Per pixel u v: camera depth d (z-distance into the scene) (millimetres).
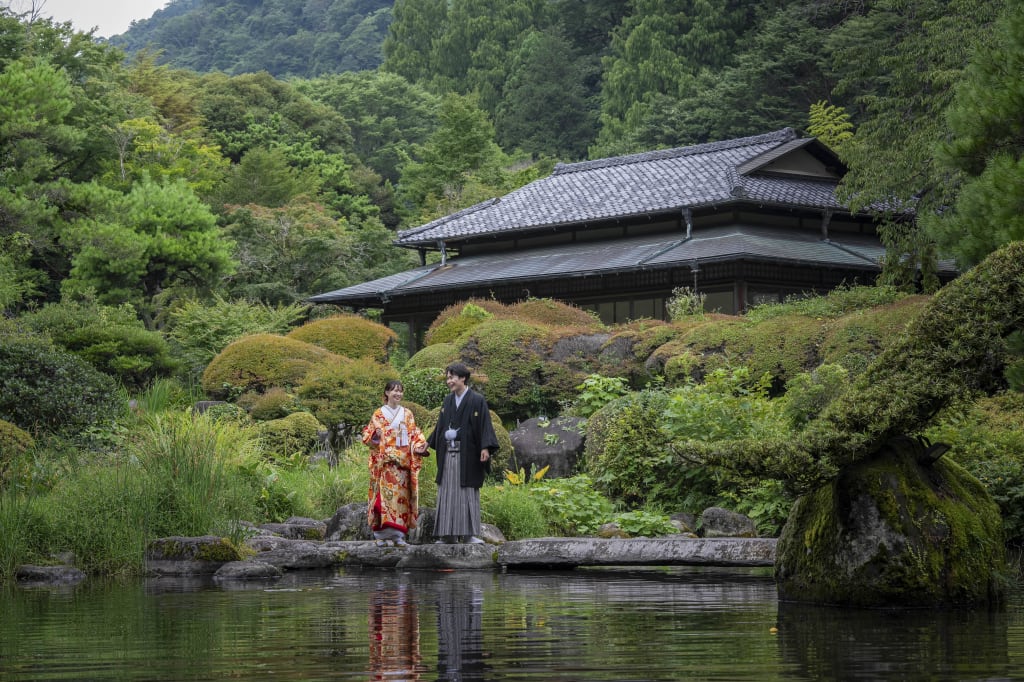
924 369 7145
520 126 74062
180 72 73500
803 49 50656
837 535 7375
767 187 31188
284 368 21344
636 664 4977
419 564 10781
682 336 20109
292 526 12375
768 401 14273
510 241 35469
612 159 37688
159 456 11352
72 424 16484
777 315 20422
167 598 7988
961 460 10836
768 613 6871
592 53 78375
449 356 21359
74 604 7641
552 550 10570
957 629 6133
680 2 63625
